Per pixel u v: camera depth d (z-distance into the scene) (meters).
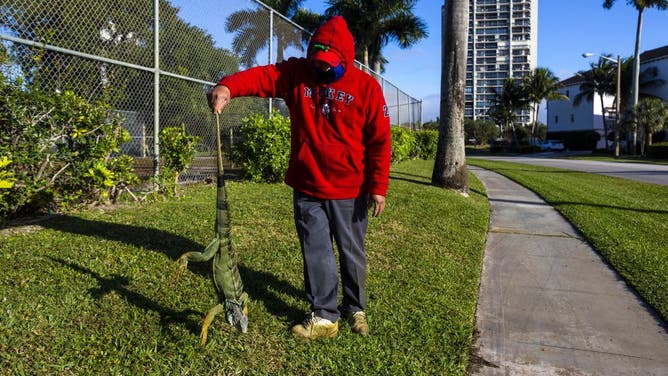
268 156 8.41
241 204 6.23
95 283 3.30
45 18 5.52
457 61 10.11
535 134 70.12
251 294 3.50
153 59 6.83
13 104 4.59
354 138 2.87
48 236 4.25
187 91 7.65
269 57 9.47
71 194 5.32
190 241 4.45
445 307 3.72
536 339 3.42
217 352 2.72
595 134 61.41
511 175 17.67
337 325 3.07
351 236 3.04
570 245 6.26
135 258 3.84
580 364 3.09
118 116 5.84
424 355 2.98
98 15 6.13
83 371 2.43
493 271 5.03
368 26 26.70
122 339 2.71
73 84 5.83
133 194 6.03
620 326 3.69
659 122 40.62
